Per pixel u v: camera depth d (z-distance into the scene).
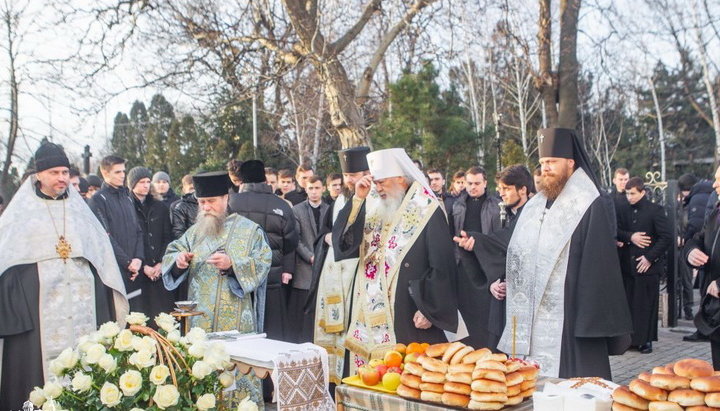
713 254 5.47
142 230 7.01
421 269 4.74
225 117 22.62
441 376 3.29
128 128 35.78
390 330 4.74
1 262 4.83
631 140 39.06
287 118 21.73
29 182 5.14
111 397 3.21
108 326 3.55
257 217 6.61
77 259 5.09
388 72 21.20
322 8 13.49
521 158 18.14
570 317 4.36
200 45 13.30
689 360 2.85
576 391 3.14
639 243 8.19
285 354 3.96
